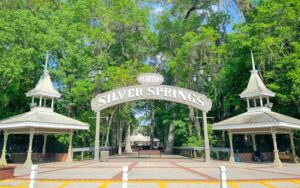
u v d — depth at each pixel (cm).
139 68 4088
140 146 8588
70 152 2869
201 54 3744
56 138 3444
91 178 1450
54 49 3338
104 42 3766
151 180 1351
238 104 3672
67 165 2370
